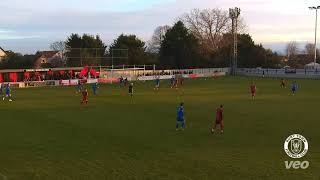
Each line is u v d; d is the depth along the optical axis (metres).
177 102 47.22
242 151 22.34
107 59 107.50
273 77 102.06
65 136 26.67
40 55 143.75
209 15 133.12
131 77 94.50
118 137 26.28
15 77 82.12
